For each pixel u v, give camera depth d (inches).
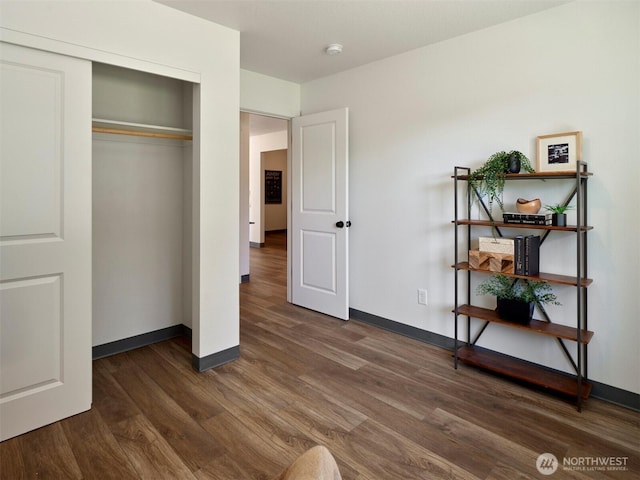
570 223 94.7
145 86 118.0
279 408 88.0
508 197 105.0
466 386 98.6
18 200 74.6
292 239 166.1
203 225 103.1
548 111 97.0
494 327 111.2
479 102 109.3
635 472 68.3
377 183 136.8
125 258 118.7
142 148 120.0
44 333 79.1
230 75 106.0
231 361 112.0
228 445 75.1
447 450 74.0
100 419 82.8
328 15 99.1
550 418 84.6
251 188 344.5
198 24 99.0
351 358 115.0
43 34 75.2
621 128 86.7
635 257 86.4
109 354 116.5
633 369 87.8
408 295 131.0
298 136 157.9
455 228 106.3
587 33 90.3
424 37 112.9
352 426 81.4
